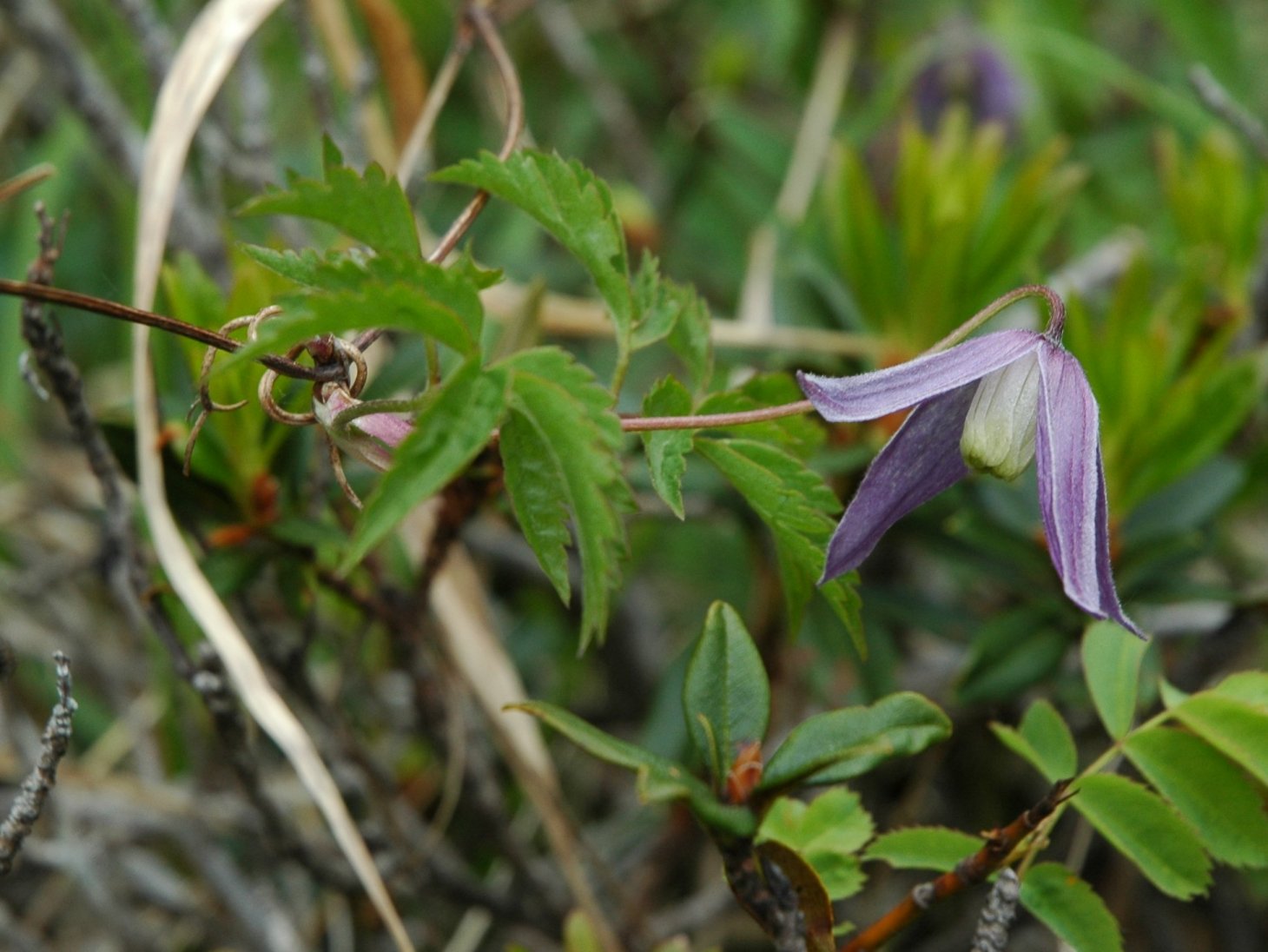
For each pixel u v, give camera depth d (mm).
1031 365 461
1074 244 861
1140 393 579
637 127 990
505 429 446
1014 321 699
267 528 540
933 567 769
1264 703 479
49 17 633
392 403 455
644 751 456
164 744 686
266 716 527
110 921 598
